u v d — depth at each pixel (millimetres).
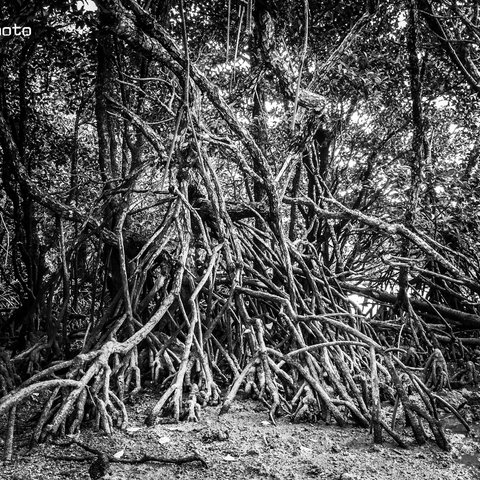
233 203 7105
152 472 3568
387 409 5160
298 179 7988
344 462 3814
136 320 5676
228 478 3504
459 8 6906
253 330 5629
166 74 7031
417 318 7172
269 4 6527
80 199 9008
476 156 8453
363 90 7684
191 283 5977
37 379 4227
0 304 9812
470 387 6324
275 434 4316
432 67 7961
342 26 7547
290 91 6562
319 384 4891
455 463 3904
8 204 8766
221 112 5621
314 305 6609
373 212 8805
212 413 4762
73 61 7426
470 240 7941
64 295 6391
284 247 6402
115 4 4723
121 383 4906
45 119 8680
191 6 7508
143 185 7520
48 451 3859
